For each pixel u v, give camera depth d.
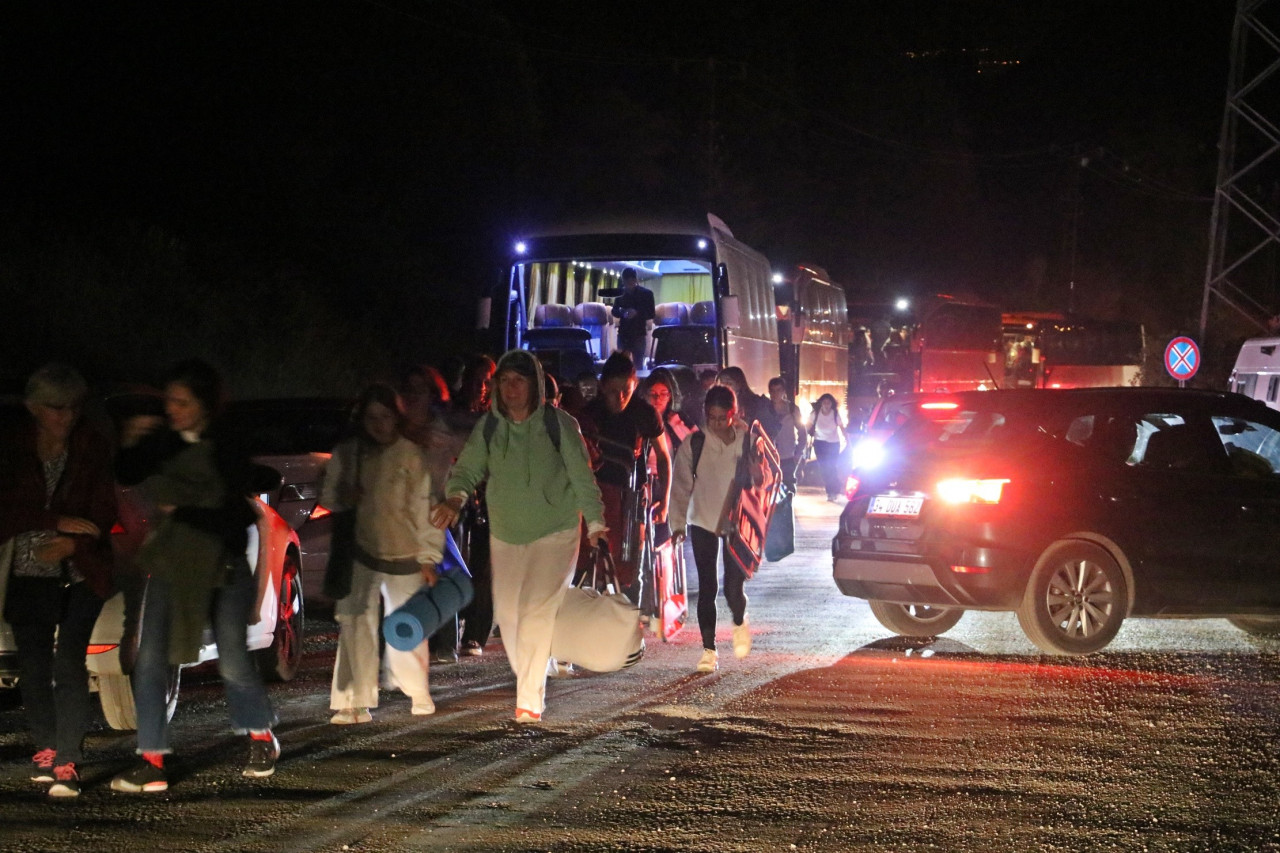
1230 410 12.48
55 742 7.71
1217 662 11.57
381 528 9.08
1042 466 11.77
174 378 7.71
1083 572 11.70
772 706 9.82
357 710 9.25
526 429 9.20
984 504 11.64
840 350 42.16
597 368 25.05
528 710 9.27
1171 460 12.17
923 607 13.18
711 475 11.19
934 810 7.31
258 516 8.02
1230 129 49.19
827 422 29.02
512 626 9.34
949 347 51.78
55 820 7.16
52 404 7.48
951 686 10.55
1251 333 64.88
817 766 8.18
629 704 9.89
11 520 7.53
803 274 35.44
